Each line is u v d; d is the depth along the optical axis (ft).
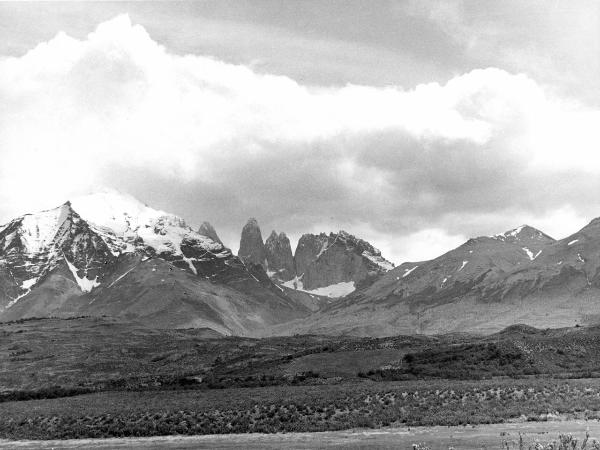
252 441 301.63
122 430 349.20
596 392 358.84
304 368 560.20
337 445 274.57
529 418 311.47
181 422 354.74
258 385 506.89
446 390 379.55
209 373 633.61
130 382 597.93
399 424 322.14
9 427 384.27
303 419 341.41
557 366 484.74
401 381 463.83
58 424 376.68
